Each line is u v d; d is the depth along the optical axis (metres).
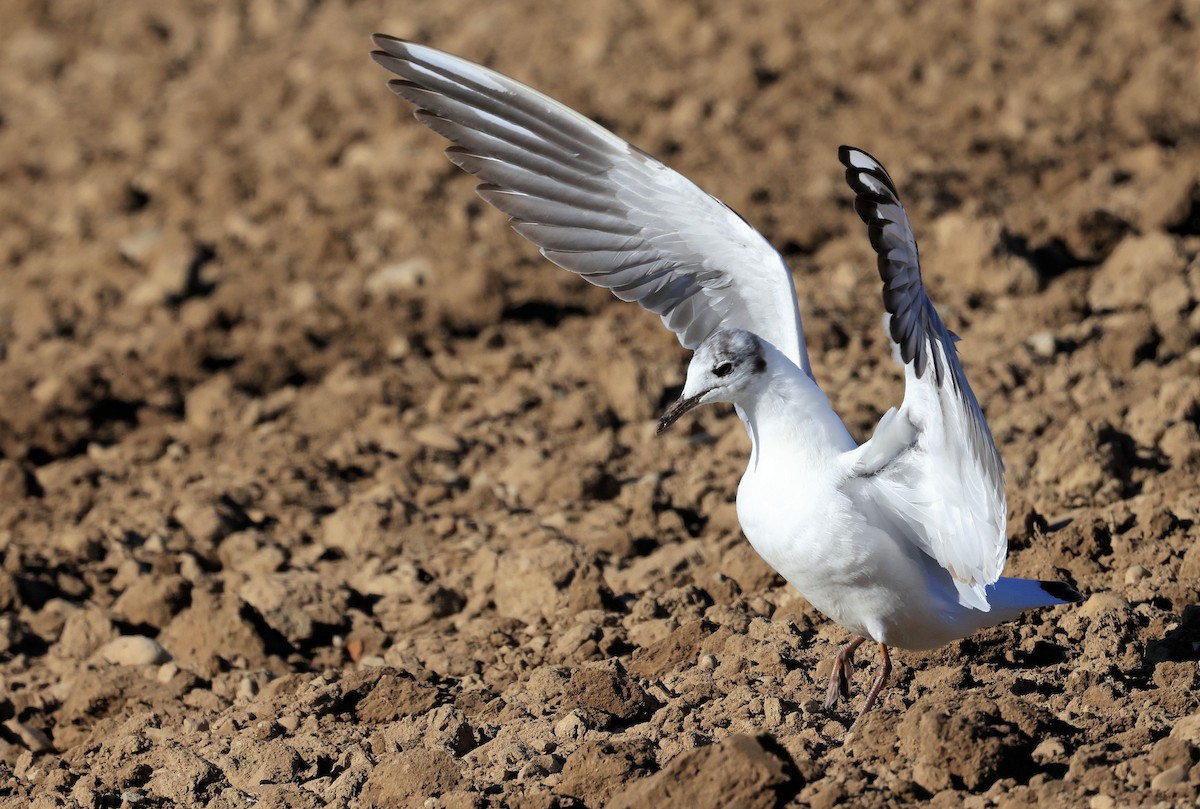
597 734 9.23
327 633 12.10
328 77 28.08
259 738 10.02
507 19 30.42
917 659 10.02
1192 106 23.00
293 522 14.31
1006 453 13.63
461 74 10.00
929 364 8.20
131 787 9.58
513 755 9.09
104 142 26.61
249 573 13.21
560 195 10.03
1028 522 11.59
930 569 9.07
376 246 20.92
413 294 19.42
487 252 20.47
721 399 8.92
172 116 27.42
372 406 16.88
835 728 9.12
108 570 13.66
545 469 14.46
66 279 21.05
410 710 10.16
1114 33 26.23
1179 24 26.27
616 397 16.22
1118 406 14.09
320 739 9.78
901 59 25.98
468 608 12.34
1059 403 14.59
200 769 9.41
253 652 11.68
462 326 18.73
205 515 14.17
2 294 20.92
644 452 15.27
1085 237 18.59
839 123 23.86
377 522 13.77
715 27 27.81
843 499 8.73
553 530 13.34
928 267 18.52
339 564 13.45
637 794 8.02
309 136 24.75
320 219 20.98
